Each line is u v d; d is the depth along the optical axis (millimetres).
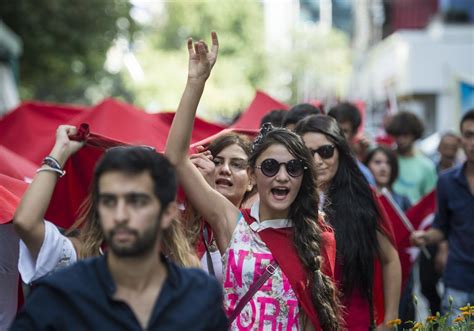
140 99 89875
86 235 9305
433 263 18562
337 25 135875
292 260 9688
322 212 11266
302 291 9586
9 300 10438
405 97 57594
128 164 6840
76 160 11508
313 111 14008
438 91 54406
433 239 16047
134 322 6898
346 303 11789
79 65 59844
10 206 10336
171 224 8844
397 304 12461
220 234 9977
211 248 10703
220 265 10648
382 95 62750
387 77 61156
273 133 10023
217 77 94312
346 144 12156
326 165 12055
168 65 89938
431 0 74062
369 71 82562
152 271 7059
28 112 18922
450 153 22750
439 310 18797
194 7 96438
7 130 18797
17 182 11695
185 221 10594
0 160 14180
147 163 6887
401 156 20875
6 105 39719
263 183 9930
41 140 18469
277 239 9797
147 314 6992
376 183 18797
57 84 64312
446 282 15766
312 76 99000
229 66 94750
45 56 51625
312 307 9625
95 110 15703
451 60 54469
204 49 9727
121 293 7004
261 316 9508
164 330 6941
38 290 7012
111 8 53625
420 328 11414
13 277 10430
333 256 10242
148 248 6875
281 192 9883
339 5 135375
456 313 15320
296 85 103250
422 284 18766
